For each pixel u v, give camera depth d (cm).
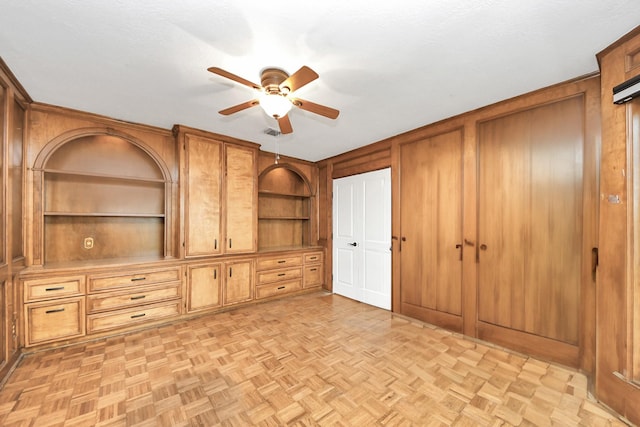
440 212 299
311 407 171
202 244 330
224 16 141
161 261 301
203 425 155
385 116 279
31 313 235
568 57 178
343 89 220
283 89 179
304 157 454
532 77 204
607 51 169
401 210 339
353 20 143
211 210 338
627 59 160
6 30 151
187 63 185
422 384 195
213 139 339
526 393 184
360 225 399
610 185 171
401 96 233
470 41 160
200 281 329
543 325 228
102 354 235
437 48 167
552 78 206
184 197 318
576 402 175
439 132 296
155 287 298
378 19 142
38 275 239
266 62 183
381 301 366
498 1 130
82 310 257
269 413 165
